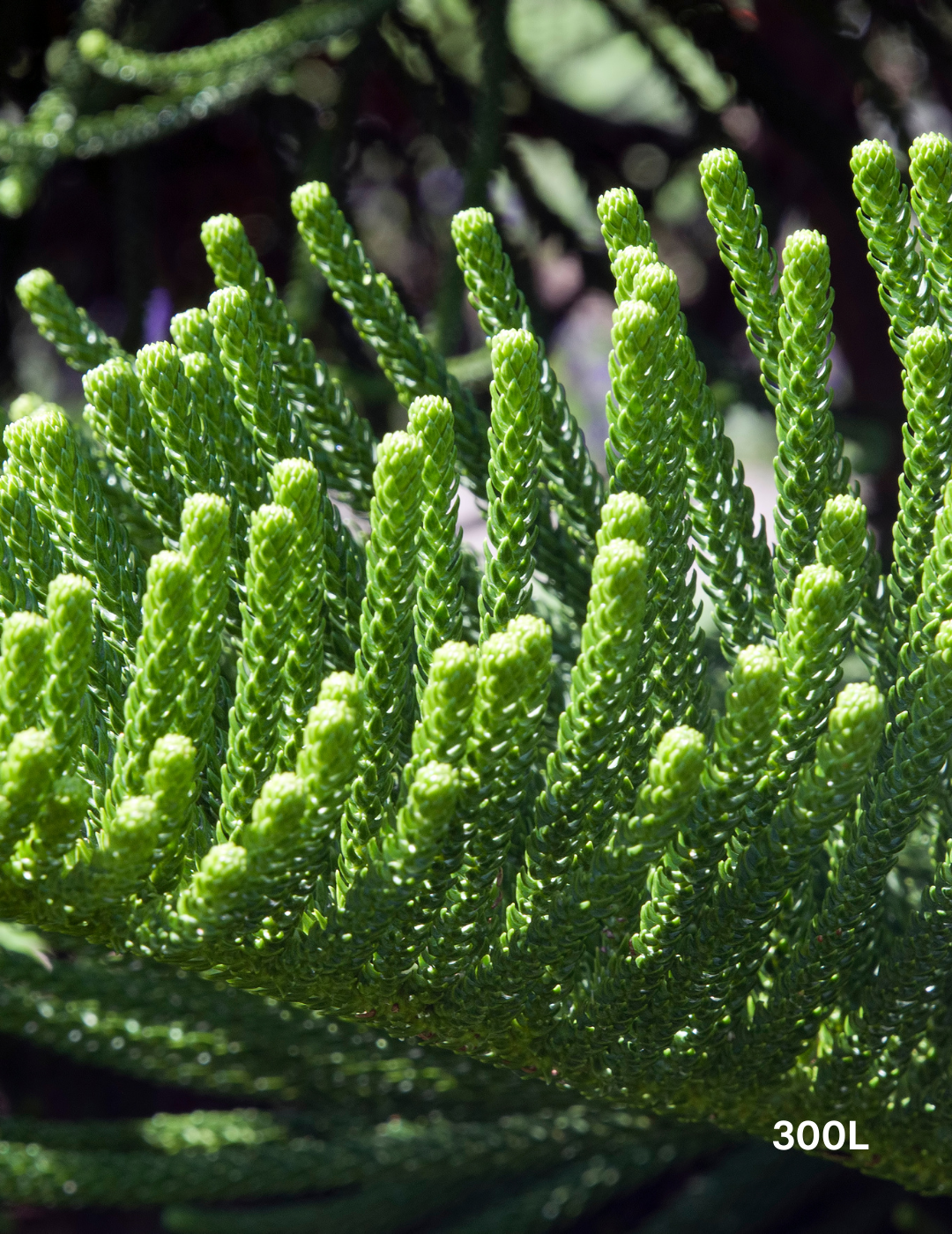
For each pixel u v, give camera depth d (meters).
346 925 1.07
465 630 1.17
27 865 1.04
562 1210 1.27
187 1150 1.25
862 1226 1.56
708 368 1.63
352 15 1.40
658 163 2.09
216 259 1.13
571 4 2.39
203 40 1.90
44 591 1.09
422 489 1.08
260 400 1.11
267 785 1.04
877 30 1.80
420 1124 1.24
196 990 1.20
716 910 1.08
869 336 2.17
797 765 1.08
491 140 1.51
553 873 1.07
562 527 1.17
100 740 1.08
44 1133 1.24
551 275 2.64
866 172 1.09
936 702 1.07
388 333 1.15
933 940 1.09
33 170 1.28
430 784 1.04
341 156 1.62
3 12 1.62
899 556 1.11
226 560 1.06
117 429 1.10
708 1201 1.39
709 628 1.50
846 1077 1.11
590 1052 1.10
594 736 1.06
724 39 1.69
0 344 1.83
